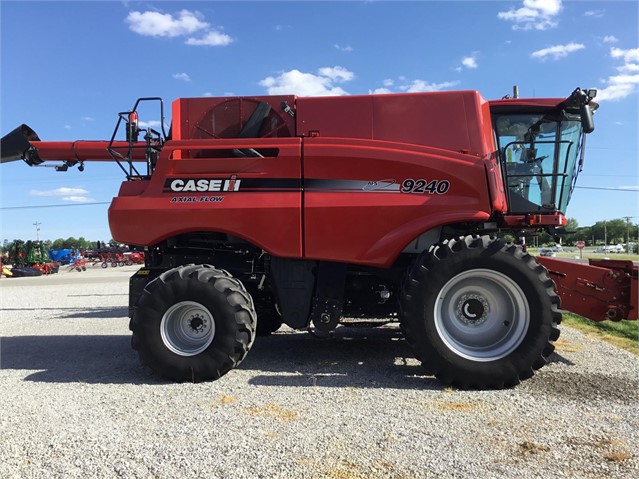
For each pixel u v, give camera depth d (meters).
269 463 2.87
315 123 5.15
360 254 4.71
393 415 3.61
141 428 3.44
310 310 5.02
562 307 5.32
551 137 5.20
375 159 4.71
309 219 4.76
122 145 6.52
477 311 4.58
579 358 5.16
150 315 4.66
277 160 4.85
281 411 3.73
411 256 4.98
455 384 4.33
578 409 3.69
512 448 3.03
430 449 3.02
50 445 3.18
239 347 4.61
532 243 6.17
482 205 4.60
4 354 6.06
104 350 6.24
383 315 5.43
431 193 4.66
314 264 4.94
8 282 25.52
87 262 52.34
